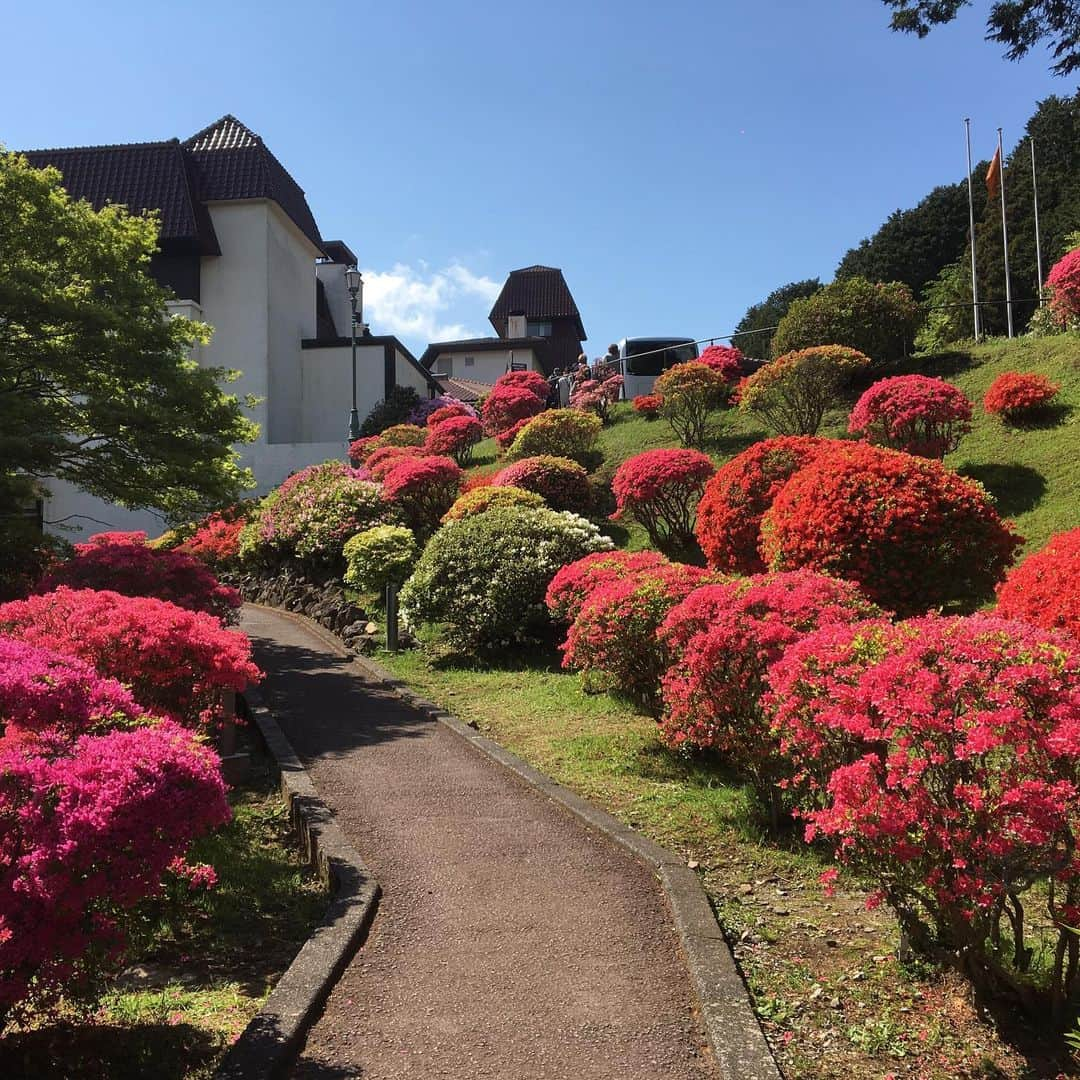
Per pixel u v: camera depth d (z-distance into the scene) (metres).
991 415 13.75
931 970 3.37
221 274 26.27
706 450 16.28
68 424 11.41
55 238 11.25
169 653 5.56
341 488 15.70
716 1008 3.11
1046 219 30.70
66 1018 3.06
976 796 2.76
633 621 7.08
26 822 2.54
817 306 16.89
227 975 3.59
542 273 49.19
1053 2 9.05
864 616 5.39
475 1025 3.11
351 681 9.71
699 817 5.31
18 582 10.66
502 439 20.44
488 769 6.48
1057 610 4.76
